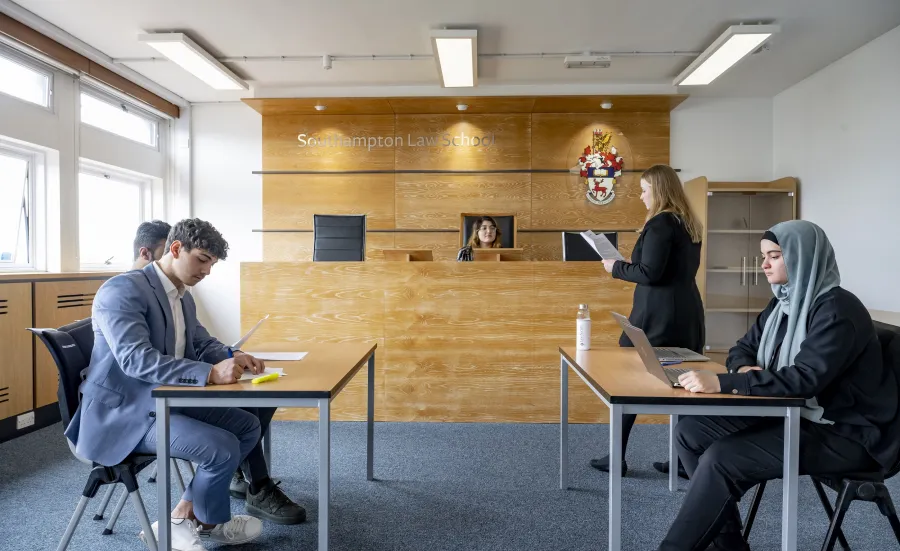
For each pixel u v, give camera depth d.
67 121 4.52
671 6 3.87
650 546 2.08
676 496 2.55
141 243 2.35
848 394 1.56
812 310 1.63
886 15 3.95
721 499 1.56
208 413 2.04
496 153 5.93
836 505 1.56
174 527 1.89
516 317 3.75
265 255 6.05
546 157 5.91
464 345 3.77
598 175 5.87
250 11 3.96
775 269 1.72
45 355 3.85
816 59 4.77
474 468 2.92
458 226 5.94
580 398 3.77
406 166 5.98
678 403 1.51
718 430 1.94
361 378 3.80
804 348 1.55
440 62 4.62
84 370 1.87
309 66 5.10
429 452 3.17
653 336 2.65
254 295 3.78
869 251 4.38
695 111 5.90
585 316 2.42
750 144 5.88
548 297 3.75
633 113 5.89
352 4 3.85
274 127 6.03
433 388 3.78
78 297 4.18
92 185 5.25
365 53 4.77
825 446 1.56
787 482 1.51
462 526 2.25
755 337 1.97
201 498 1.79
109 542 2.10
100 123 5.14
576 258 4.57
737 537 1.67
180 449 1.76
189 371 1.68
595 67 5.05
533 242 5.91
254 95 5.70
